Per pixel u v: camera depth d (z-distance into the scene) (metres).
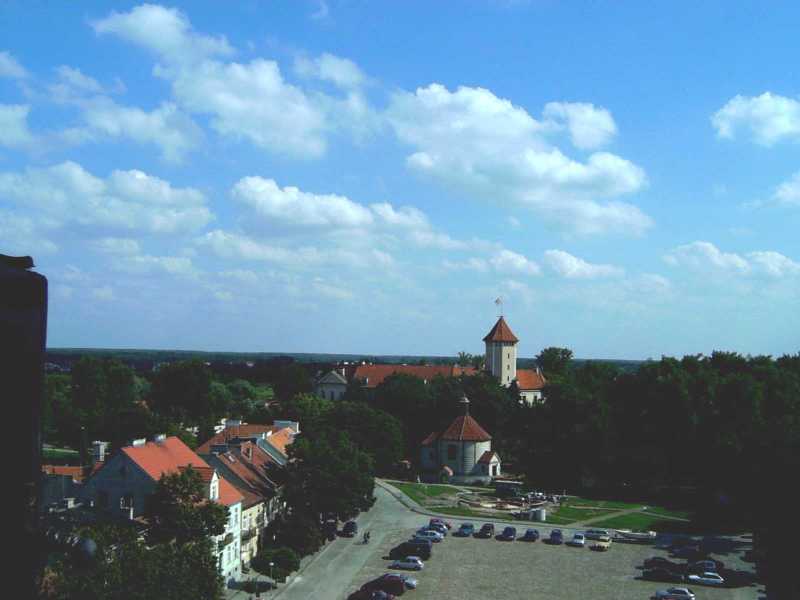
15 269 8.74
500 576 85.31
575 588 81.06
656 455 145.88
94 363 192.38
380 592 73.44
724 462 129.88
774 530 70.81
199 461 84.12
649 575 85.38
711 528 113.19
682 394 144.12
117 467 71.88
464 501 130.12
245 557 84.06
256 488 92.62
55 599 23.45
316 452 96.75
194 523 62.22
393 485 144.75
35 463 8.63
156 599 44.03
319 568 85.94
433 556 93.69
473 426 159.75
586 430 150.12
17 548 8.31
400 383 183.50
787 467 74.69
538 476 154.50
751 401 140.12
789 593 67.69
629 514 122.94
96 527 50.78
